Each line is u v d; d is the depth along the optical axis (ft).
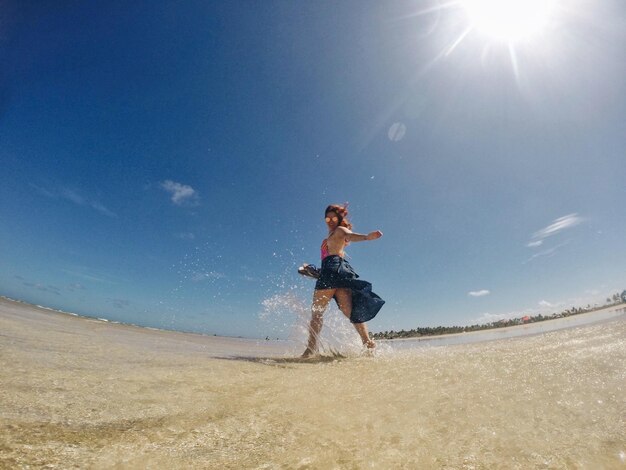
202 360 6.98
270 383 4.89
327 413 3.51
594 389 3.94
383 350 10.57
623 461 2.32
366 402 3.92
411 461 2.43
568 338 8.48
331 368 6.71
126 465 2.19
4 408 2.80
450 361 6.37
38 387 3.50
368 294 11.27
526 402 3.64
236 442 2.72
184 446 2.56
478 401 3.77
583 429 2.87
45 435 2.44
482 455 2.49
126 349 7.45
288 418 3.35
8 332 7.10
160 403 3.52
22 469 1.95
